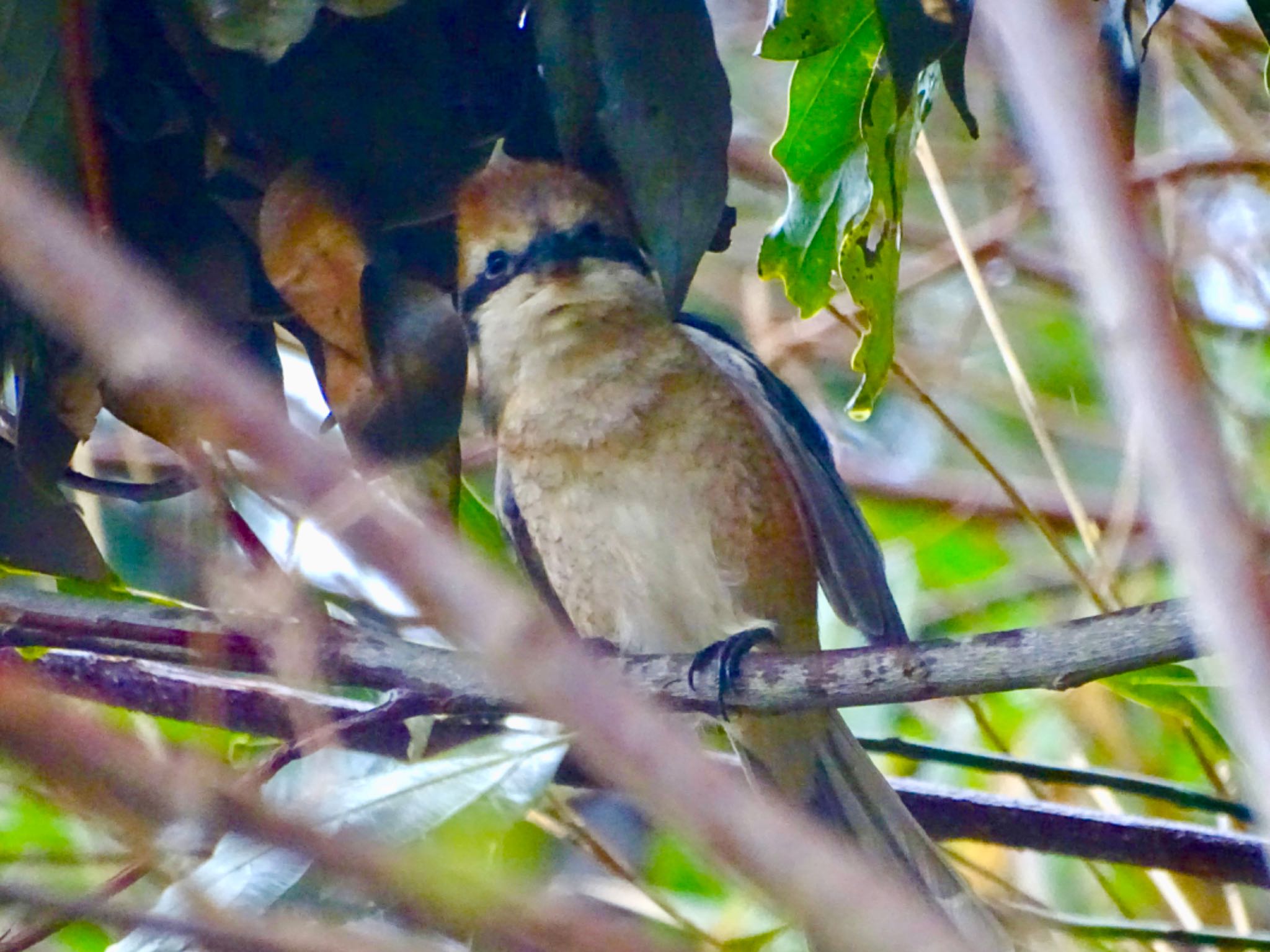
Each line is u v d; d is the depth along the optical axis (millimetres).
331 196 4047
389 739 5312
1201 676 5488
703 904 6137
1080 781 5488
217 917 1829
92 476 5270
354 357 4051
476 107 4141
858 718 7461
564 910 1772
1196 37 7434
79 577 4930
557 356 6082
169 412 3305
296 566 3494
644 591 6148
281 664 4000
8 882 1853
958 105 3934
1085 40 1869
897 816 5531
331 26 3908
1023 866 6965
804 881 1642
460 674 4336
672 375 6082
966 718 7383
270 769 4156
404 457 4047
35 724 1560
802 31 4379
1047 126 1830
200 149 4086
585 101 3945
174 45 3836
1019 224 8398
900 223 4438
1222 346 7648
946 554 8492
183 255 4117
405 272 4410
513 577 6211
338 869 1738
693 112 3896
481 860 4012
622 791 2021
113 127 3969
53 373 4066
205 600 4367
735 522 6074
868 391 4512
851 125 4598
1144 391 1734
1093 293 1785
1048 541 6738
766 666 4891
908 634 7258
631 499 6105
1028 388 6438
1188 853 5469
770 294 9078
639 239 4812
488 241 5996
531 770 4301
